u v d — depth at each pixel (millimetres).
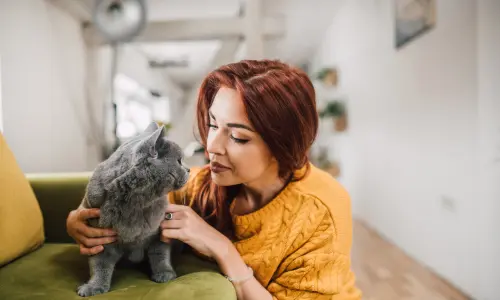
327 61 4906
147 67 5512
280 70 796
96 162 3479
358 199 3867
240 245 872
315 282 777
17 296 694
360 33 3613
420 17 2383
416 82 2492
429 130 2320
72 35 3162
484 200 1781
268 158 813
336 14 4270
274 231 839
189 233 784
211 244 788
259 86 739
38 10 2668
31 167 2545
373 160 3389
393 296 1944
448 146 2104
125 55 4418
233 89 772
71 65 3133
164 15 3730
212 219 960
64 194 1208
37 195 1203
